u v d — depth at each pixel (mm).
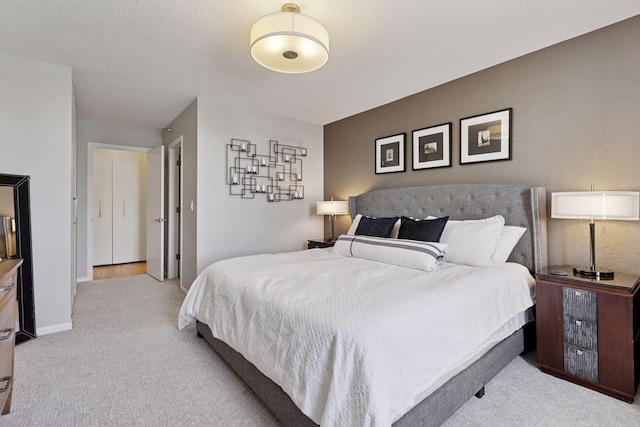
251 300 1720
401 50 2391
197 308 2301
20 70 2479
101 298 3564
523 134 2543
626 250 2070
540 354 2008
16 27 2082
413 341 1275
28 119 2502
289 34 1666
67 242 2658
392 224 2982
